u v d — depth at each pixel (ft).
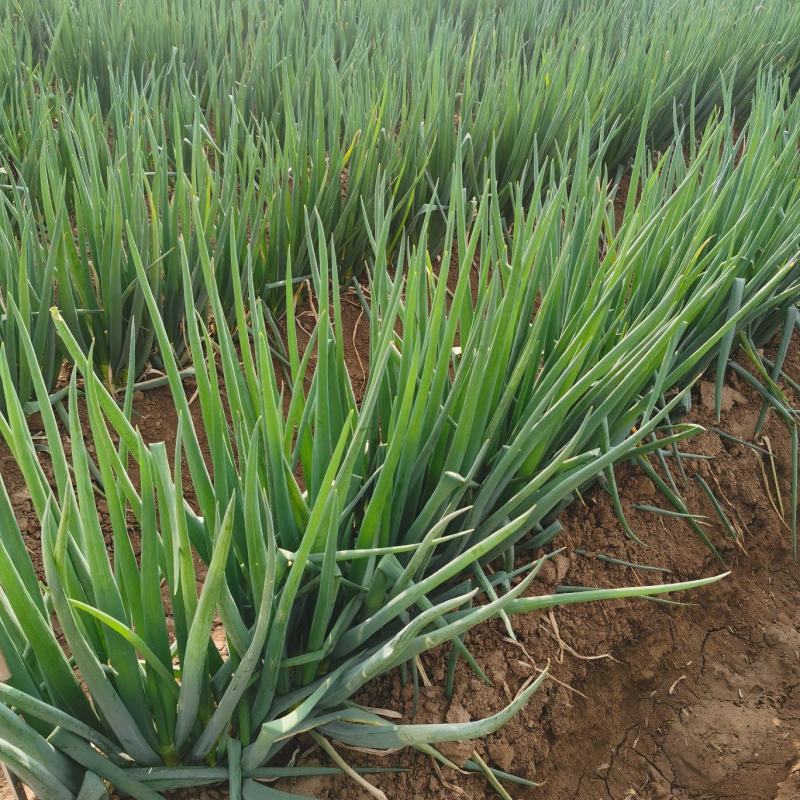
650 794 6.20
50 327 6.45
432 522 5.05
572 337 5.46
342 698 4.37
